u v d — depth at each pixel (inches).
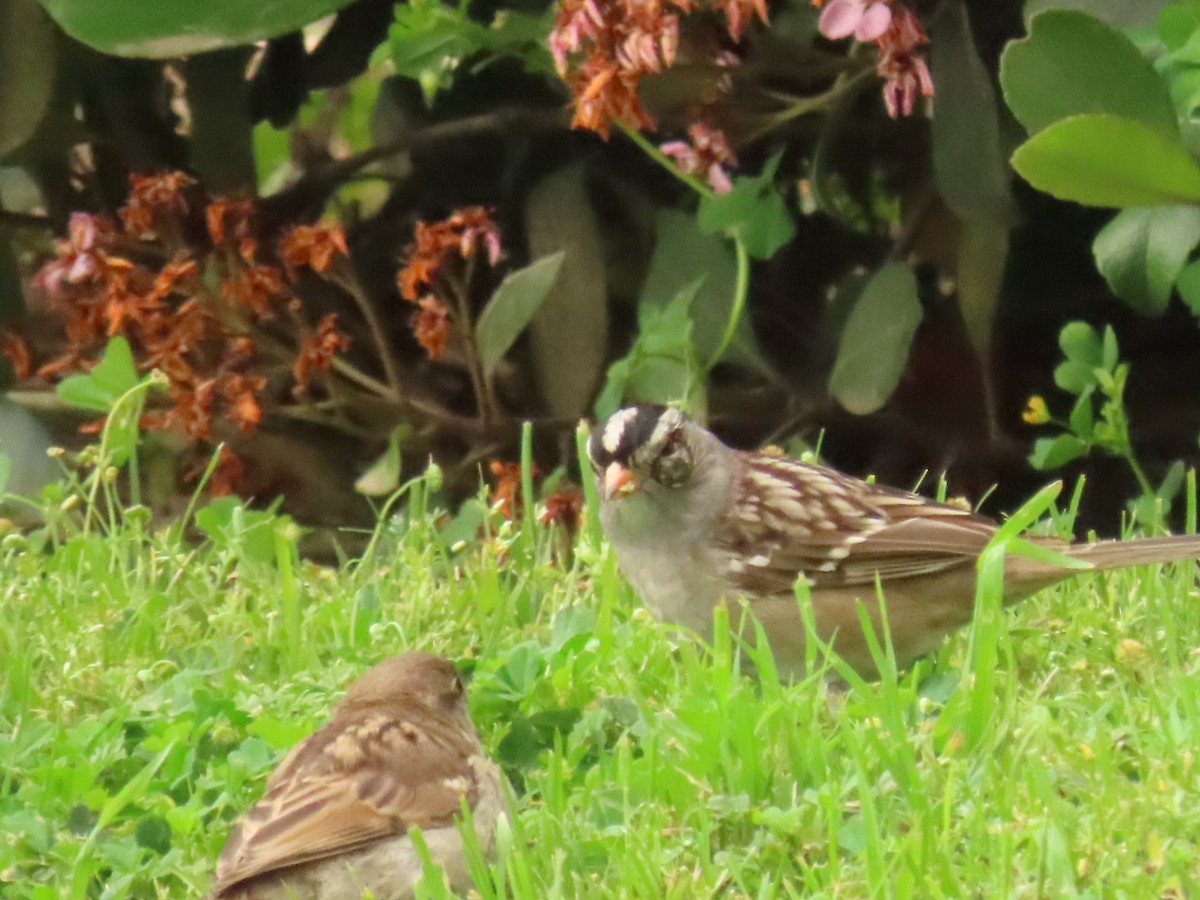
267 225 500.4
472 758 298.8
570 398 495.2
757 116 467.5
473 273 518.9
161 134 510.9
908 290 454.6
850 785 301.6
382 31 509.4
